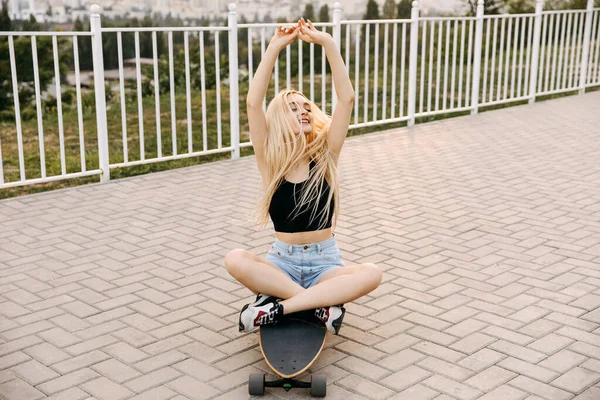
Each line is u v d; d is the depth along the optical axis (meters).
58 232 5.38
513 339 3.70
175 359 3.52
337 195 3.66
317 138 3.57
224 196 6.35
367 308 4.08
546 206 5.95
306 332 3.37
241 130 10.27
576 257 4.82
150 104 11.33
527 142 8.38
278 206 3.53
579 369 3.40
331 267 3.60
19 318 3.96
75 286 4.39
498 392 3.21
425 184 6.65
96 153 8.95
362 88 13.48
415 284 4.40
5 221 5.64
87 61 10.95
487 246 5.04
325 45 3.51
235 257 3.50
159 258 4.86
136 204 6.10
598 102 11.12
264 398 3.18
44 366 3.45
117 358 3.53
